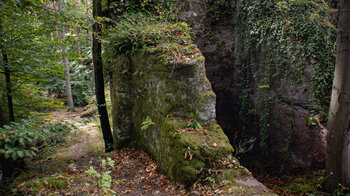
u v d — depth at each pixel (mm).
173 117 3812
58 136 7215
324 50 4441
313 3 4816
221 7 7535
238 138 7430
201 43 7715
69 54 5414
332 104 3162
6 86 4789
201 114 3730
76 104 14656
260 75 6195
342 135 3055
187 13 7379
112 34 5082
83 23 3488
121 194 3246
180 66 3773
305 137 4621
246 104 6938
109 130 6082
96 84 5785
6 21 3812
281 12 5223
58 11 3090
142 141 5070
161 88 4121
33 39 4844
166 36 4582
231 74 7836
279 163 5457
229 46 7699
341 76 2975
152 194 3197
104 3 5824
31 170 4844
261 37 5898
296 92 4871
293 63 4918
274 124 5629
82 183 3074
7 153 1814
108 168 4434
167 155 3605
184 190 3031
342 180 3178
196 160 3104
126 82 5469
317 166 4352
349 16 2844
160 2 6645
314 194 3467
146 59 4586
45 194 2715
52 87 10281
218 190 2812
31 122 2459
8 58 4738
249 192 2748
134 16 5938
